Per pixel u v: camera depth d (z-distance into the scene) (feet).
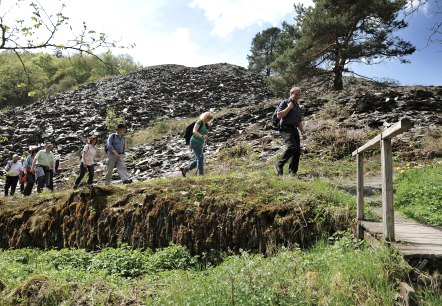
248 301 13.83
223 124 65.87
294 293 14.17
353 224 22.20
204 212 25.98
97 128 83.35
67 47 18.60
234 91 116.67
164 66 156.87
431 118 51.72
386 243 15.16
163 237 26.25
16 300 16.34
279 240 23.47
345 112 57.77
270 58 196.95
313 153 45.52
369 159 42.45
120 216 28.09
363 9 72.18
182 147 60.59
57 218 30.78
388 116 52.90
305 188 26.99
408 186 29.37
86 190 30.71
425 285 13.19
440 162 38.09
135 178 50.60
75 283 17.43
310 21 73.00
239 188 27.66
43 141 77.36
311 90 90.79
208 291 15.07
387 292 13.24
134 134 76.33
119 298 16.33
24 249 29.66
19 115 99.45
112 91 117.19
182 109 97.30
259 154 48.44
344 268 14.92
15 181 47.44
